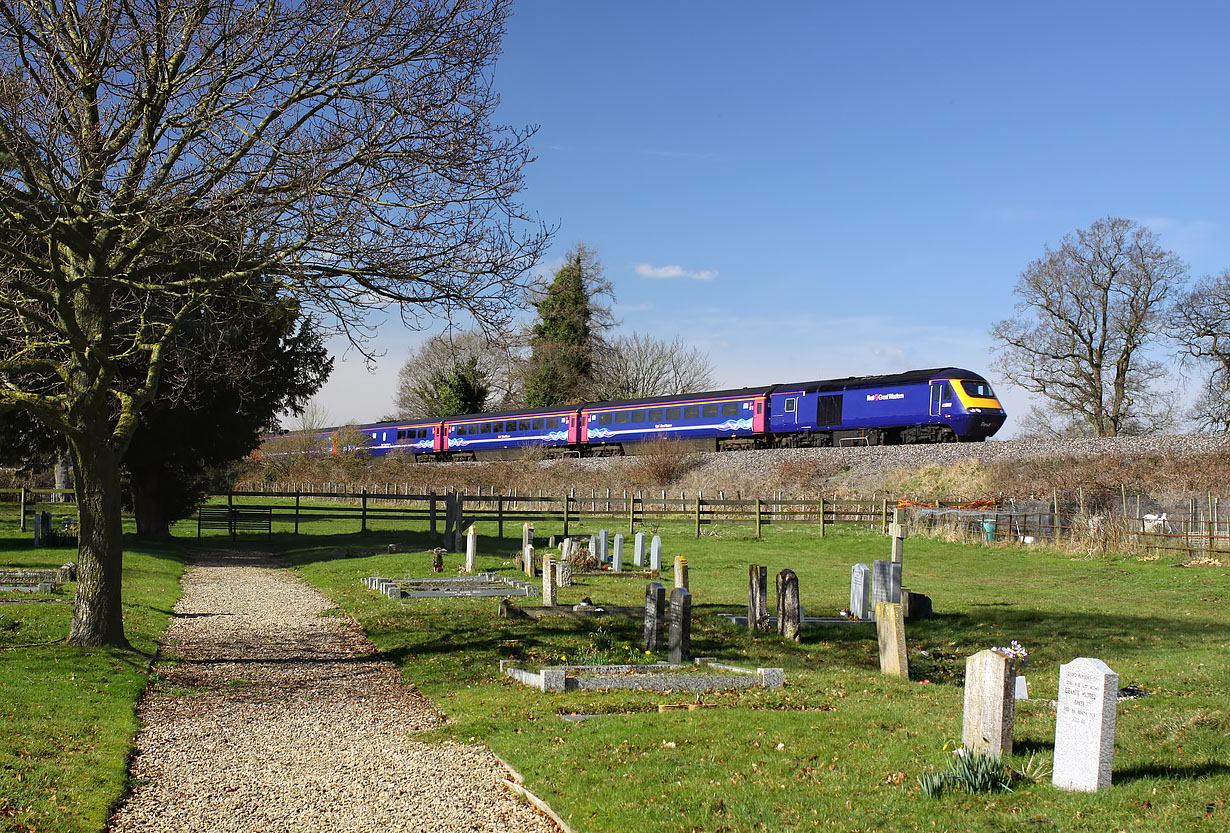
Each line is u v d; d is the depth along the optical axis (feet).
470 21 41.98
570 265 227.20
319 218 39.99
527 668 39.34
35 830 21.53
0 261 40.19
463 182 41.65
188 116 41.29
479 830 22.56
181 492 102.78
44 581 57.88
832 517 124.06
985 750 24.54
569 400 227.20
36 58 39.83
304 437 211.82
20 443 90.99
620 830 21.26
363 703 35.35
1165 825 19.58
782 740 27.22
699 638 47.88
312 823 23.02
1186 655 43.14
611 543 100.22
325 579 71.26
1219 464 108.78
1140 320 168.86
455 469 189.67
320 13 40.34
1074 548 91.25
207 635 48.67
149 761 27.91
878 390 151.33
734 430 169.17
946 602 63.00
